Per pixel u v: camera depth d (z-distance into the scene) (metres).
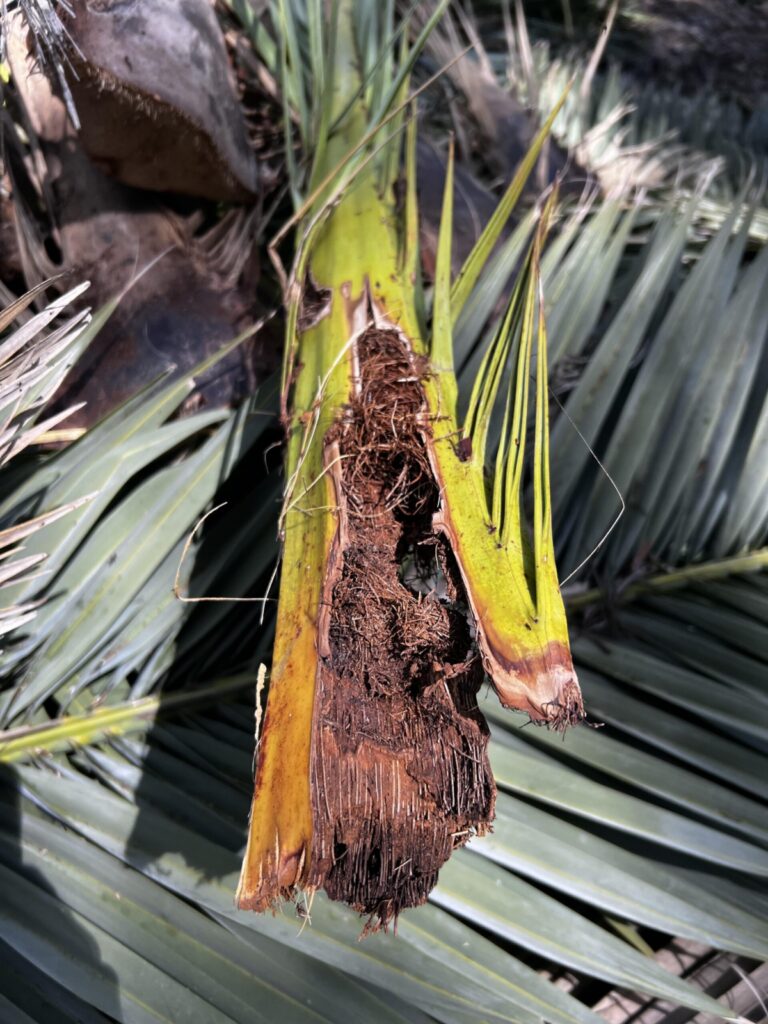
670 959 0.46
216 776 0.45
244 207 0.58
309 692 0.31
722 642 0.52
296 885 0.30
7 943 0.39
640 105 1.00
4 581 0.42
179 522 0.47
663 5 1.48
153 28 0.46
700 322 0.55
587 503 0.53
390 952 0.39
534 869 0.42
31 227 0.55
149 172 0.52
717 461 0.54
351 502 0.35
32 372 0.40
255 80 0.65
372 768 0.30
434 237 0.62
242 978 0.38
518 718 0.46
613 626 0.51
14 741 0.44
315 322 0.42
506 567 0.32
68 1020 0.37
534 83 0.90
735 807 0.44
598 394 0.54
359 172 0.47
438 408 0.37
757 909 0.42
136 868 0.40
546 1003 0.38
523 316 0.37
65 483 0.46
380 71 0.54
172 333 0.54
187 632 0.48
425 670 0.32
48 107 0.51
